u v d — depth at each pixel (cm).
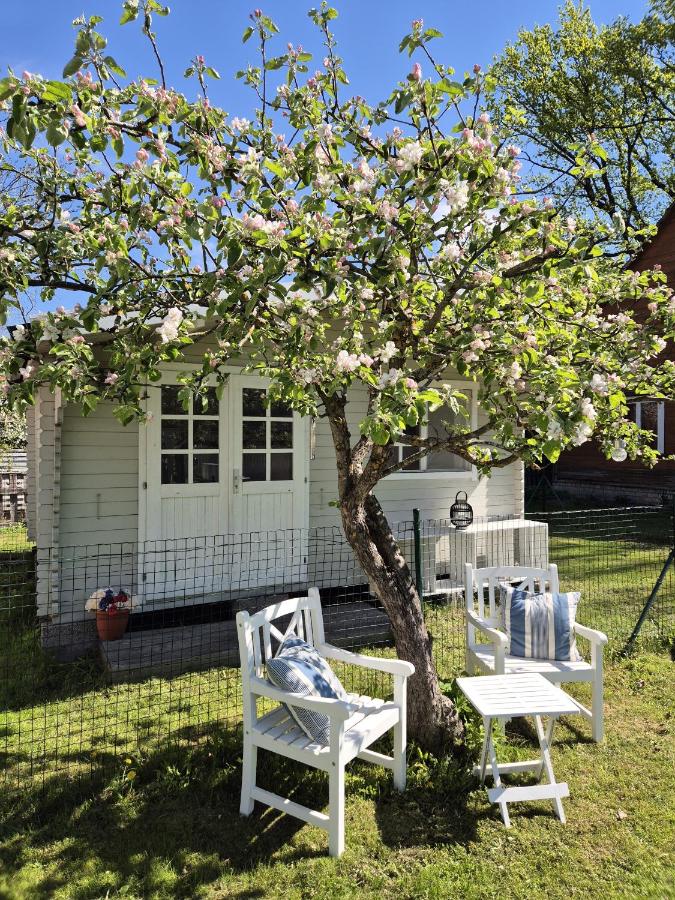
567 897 257
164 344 301
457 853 285
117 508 594
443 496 801
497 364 314
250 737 313
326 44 339
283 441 669
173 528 606
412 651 373
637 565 866
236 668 509
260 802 325
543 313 362
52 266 323
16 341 304
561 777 347
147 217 288
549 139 2167
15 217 320
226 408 633
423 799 325
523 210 304
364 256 288
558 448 269
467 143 271
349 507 381
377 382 266
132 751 367
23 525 1236
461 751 364
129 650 505
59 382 289
